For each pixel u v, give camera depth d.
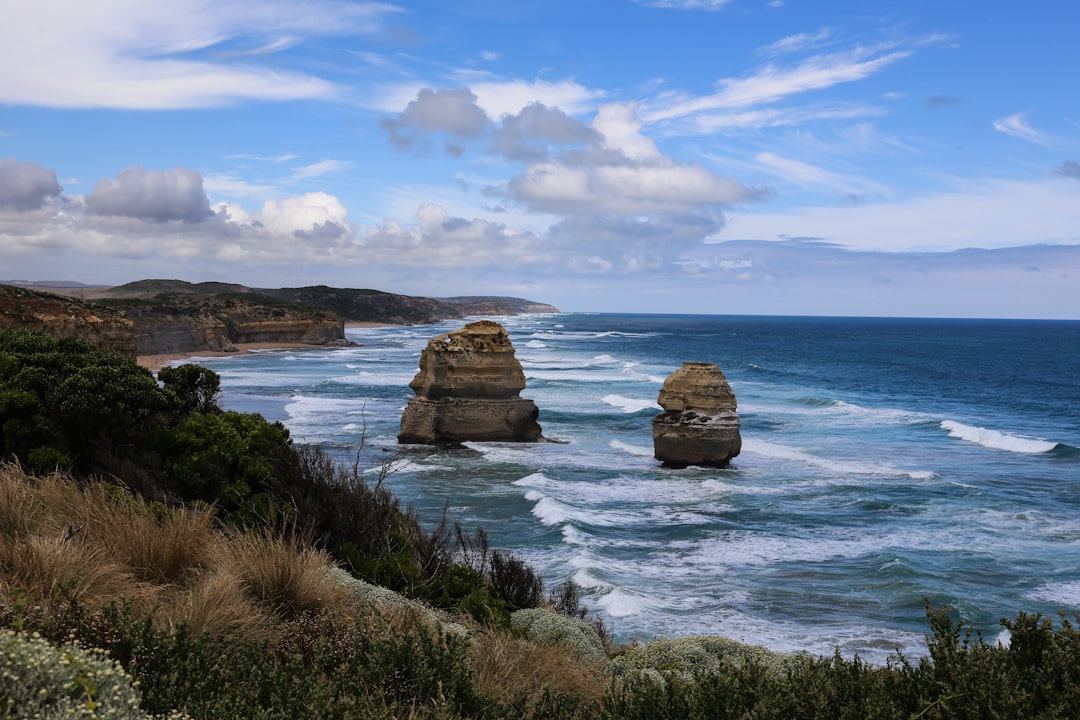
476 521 29.53
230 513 13.87
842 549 26.97
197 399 22.25
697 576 24.02
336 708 5.14
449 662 6.55
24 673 3.50
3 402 15.56
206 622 6.96
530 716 6.63
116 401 16.36
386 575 11.97
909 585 22.91
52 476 10.84
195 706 4.91
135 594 7.18
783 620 20.53
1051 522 30.95
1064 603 22.11
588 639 11.12
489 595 12.00
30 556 7.13
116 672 3.87
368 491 14.53
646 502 33.53
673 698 5.69
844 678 5.44
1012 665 5.24
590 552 25.61
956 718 4.83
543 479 36.72
